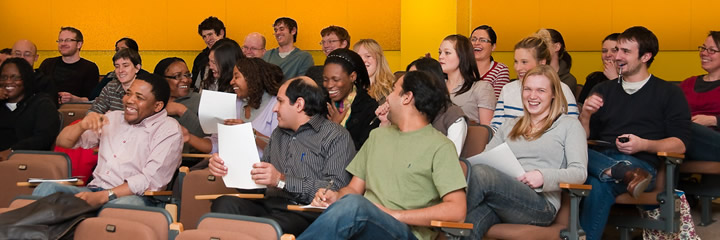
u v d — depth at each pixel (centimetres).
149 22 830
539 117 358
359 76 429
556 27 702
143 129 399
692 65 660
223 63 502
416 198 308
